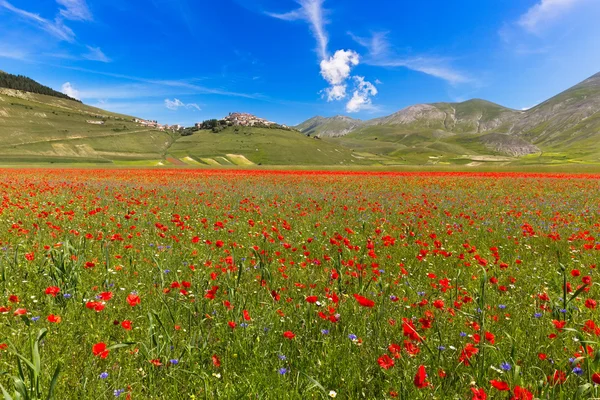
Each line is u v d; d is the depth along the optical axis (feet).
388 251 25.39
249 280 17.92
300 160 623.36
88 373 9.86
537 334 12.33
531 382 9.60
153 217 38.50
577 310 13.82
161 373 10.00
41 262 19.81
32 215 36.37
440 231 33.19
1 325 12.37
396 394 8.95
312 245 26.89
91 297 15.46
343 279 17.20
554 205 52.95
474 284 18.31
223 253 23.17
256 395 9.01
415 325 12.63
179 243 26.78
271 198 59.36
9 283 16.35
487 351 11.04
